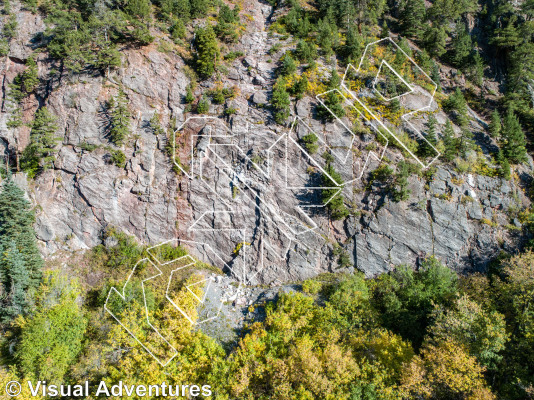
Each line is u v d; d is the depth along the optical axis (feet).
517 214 111.86
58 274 101.86
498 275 101.65
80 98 125.39
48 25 141.79
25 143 127.24
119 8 150.41
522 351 75.97
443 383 69.46
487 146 123.85
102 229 115.03
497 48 162.09
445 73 152.56
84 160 118.93
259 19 168.14
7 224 102.01
